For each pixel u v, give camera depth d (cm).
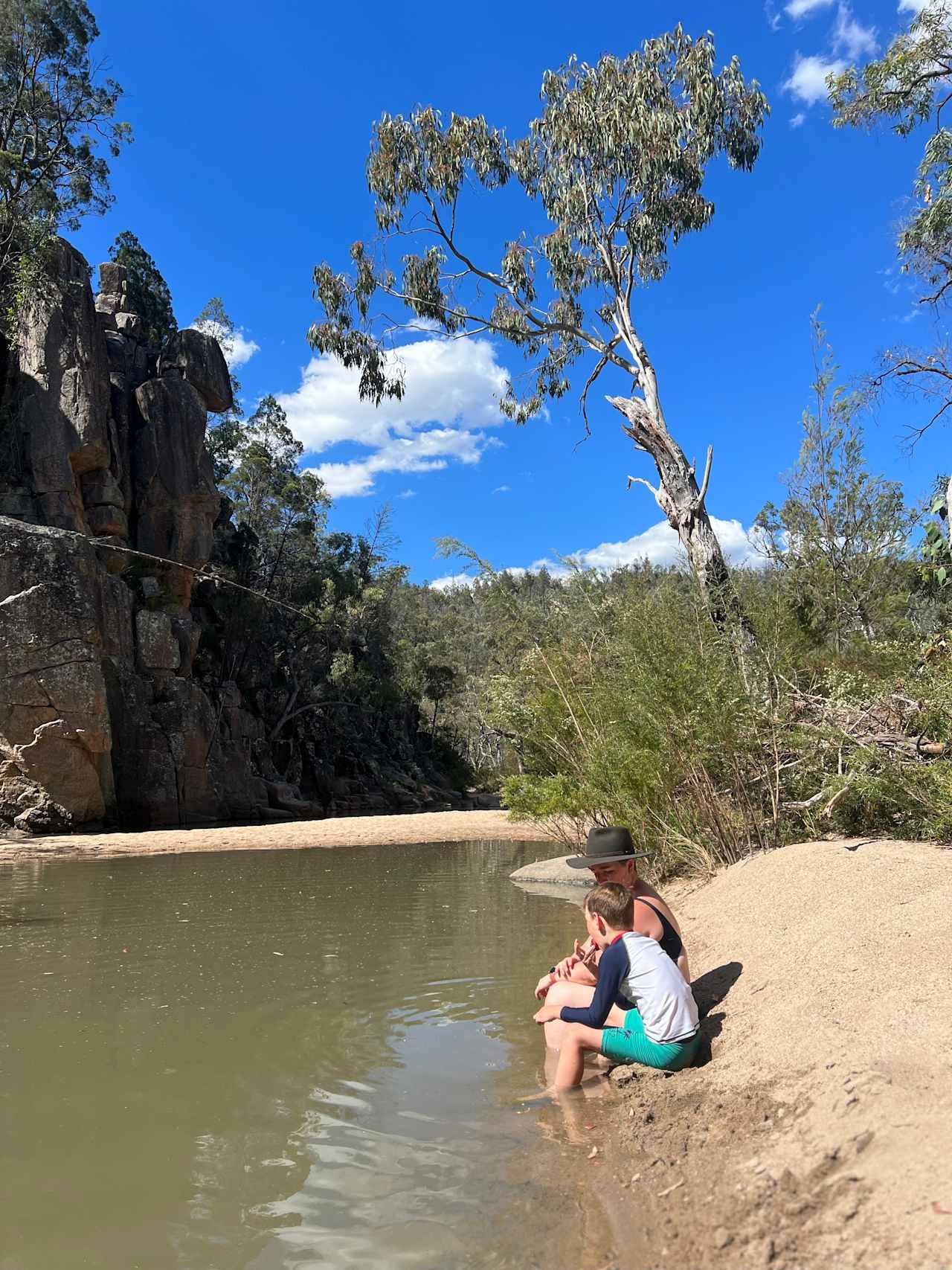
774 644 800
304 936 737
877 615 1144
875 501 1248
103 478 2848
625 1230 249
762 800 752
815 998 374
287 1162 303
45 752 2219
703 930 586
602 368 1641
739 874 662
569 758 1015
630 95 1508
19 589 2255
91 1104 358
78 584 2333
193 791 2809
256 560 4219
